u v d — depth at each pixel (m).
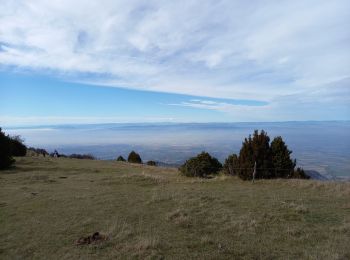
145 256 8.66
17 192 19.42
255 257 8.47
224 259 8.38
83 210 14.30
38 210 14.50
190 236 10.26
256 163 24.62
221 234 10.45
